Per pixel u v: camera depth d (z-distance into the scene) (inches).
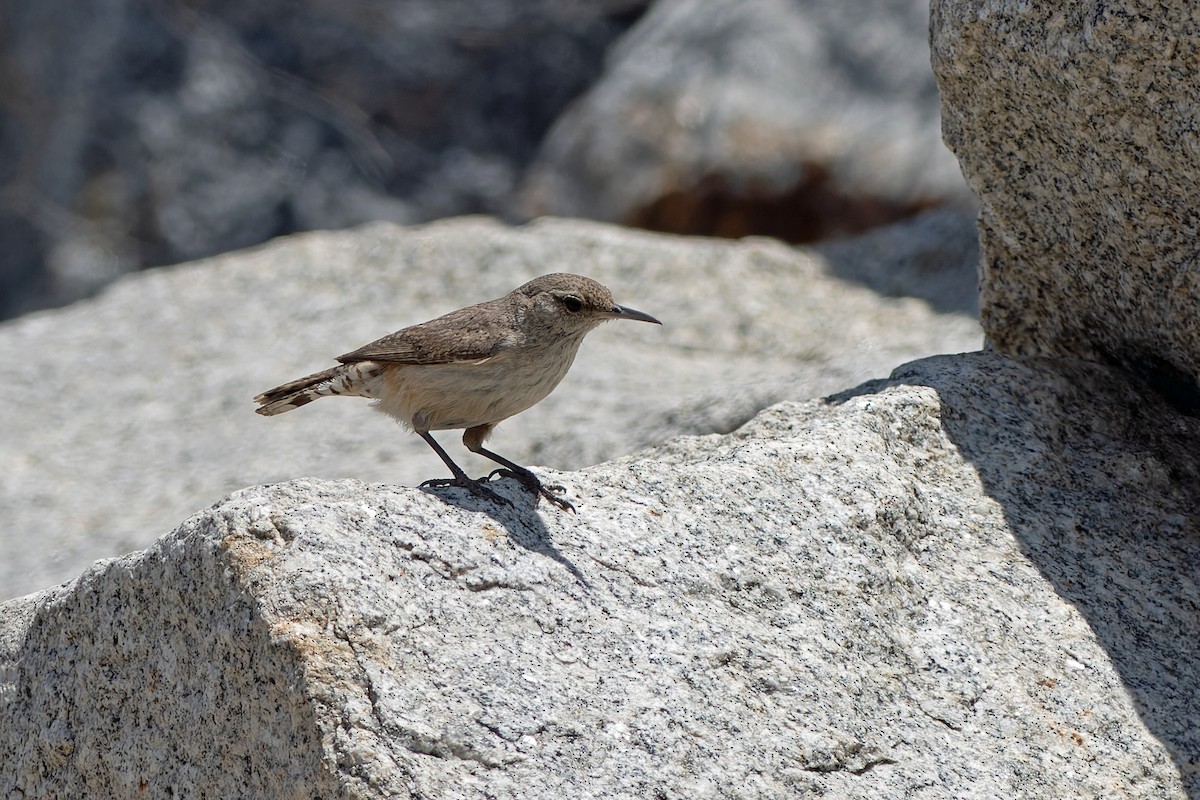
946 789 306.0
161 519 579.2
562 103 1293.1
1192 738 331.6
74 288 1246.3
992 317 455.8
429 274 787.4
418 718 283.4
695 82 1031.6
